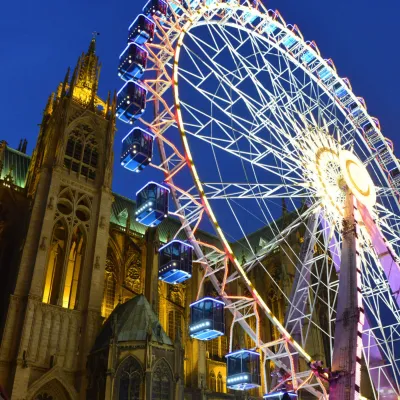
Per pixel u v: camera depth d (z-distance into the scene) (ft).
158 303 269.03
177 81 155.12
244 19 181.27
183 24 166.61
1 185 247.29
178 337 207.72
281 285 302.04
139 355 191.21
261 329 307.17
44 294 218.79
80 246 236.63
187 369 266.98
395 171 189.26
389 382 154.30
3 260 232.94
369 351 160.86
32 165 265.34
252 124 164.45
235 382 150.20
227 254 143.02
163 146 156.97
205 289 305.32
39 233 217.36
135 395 183.62
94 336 211.61
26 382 185.88
